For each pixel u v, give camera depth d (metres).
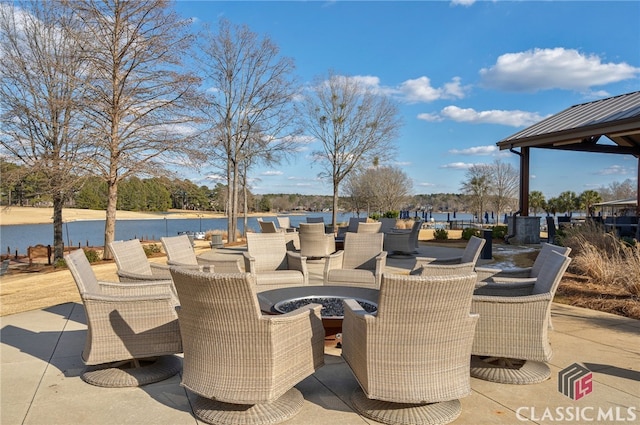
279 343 2.45
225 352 2.44
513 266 8.43
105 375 3.17
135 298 3.03
